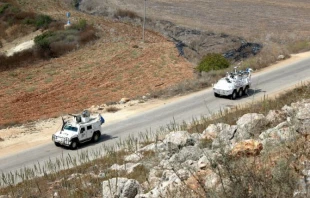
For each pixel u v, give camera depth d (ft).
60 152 181.57
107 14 504.43
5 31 445.37
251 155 71.72
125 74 309.83
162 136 171.32
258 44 378.32
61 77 306.35
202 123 171.22
